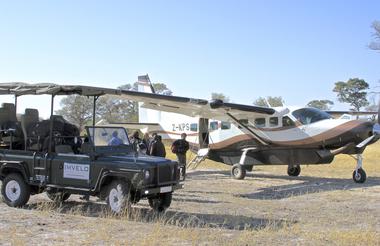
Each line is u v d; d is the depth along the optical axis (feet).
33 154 32.24
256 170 75.31
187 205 35.86
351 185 53.47
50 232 24.45
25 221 27.43
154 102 54.65
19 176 32.83
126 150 32.19
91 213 30.73
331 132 56.08
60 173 30.99
